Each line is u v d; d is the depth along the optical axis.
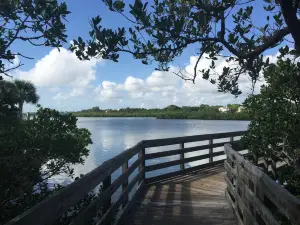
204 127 57.78
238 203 4.13
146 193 6.04
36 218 1.69
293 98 5.00
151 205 5.21
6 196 3.46
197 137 8.38
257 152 6.25
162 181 7.11
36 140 3.59
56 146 3.90
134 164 5.50
